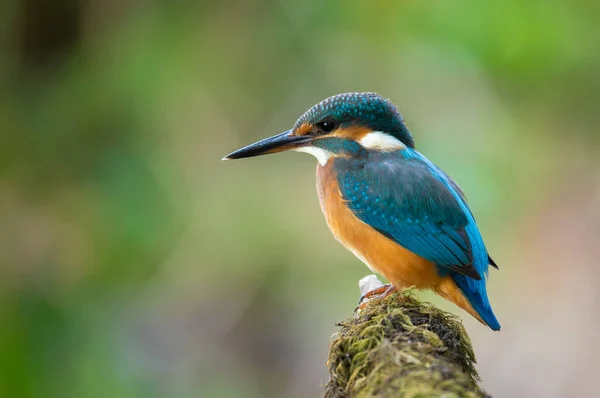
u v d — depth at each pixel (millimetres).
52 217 12047
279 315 13844
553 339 13102
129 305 12125
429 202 6922
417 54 13453
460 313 13039
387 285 7199
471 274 6754
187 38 13523
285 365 13656
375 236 7070
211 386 13008
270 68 14086
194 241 12789
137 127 12695
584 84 13734
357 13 13523
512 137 13883
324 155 7496
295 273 13750
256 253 13656
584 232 14195
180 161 13016
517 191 13914
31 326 10711
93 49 13125
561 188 14422
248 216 13711
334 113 7391
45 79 13070
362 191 7109
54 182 12336
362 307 6844
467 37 12984
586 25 13211
